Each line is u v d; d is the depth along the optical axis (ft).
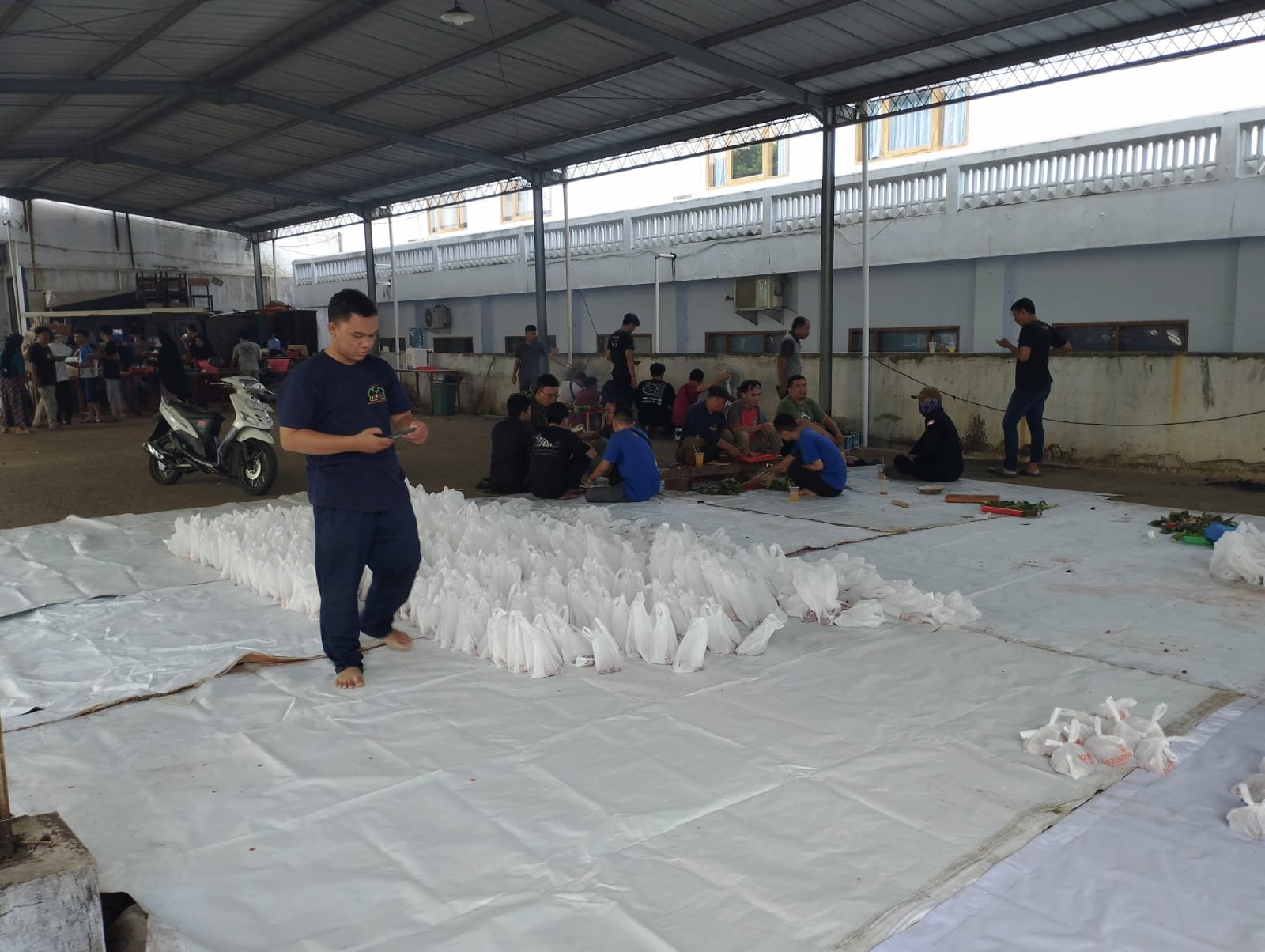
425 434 13.19
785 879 8.16
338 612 12.87
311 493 12.87
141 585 18.54
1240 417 29.84
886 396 39.04
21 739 11.41
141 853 8.82
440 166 56.34
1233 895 7.84
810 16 30.71
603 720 11.56
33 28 33.45
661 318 64.59
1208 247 39.88
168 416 31.68
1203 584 17.26
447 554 18.11
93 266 77.36
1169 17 29.27
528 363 50.49
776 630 14.94
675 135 45.91
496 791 9.83
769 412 43.80
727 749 10.71
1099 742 10.28
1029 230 44.57
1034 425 31.24
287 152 53.67
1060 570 18.48
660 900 7.91
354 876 8.38
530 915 7.75
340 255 89.15
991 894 7.91
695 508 25.81
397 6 32.14
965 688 12.45
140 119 48.16
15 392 49.73
